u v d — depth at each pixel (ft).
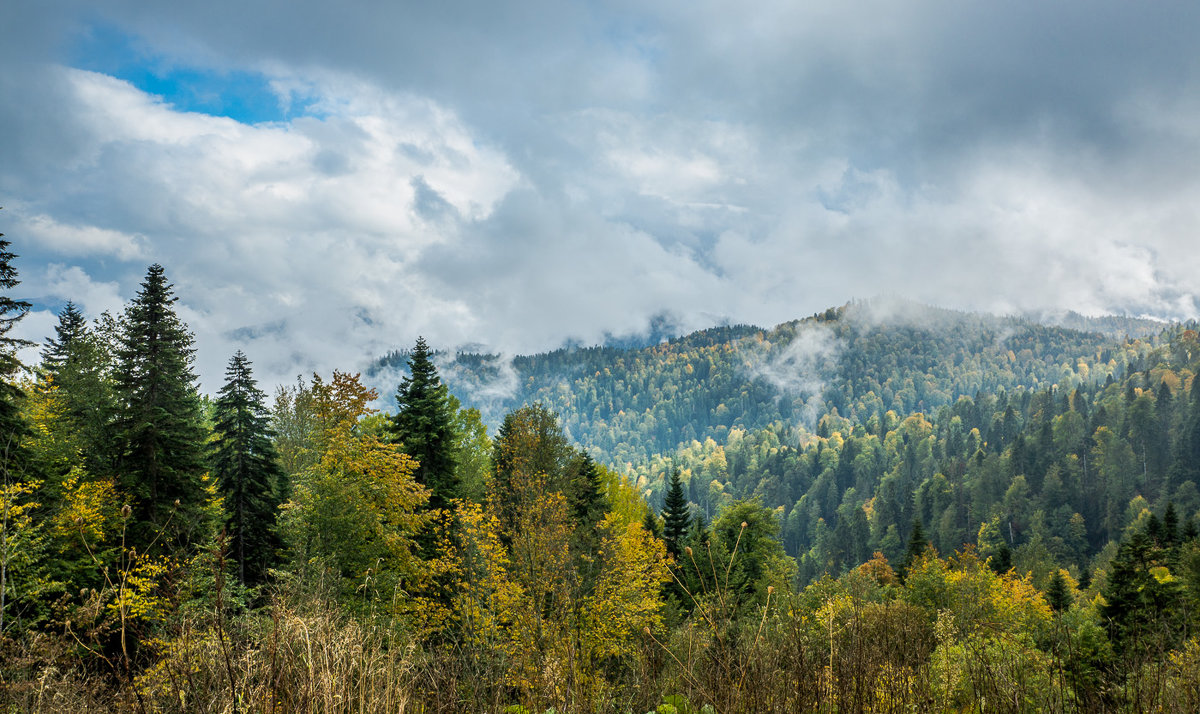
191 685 11.19
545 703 14.82
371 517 66.18
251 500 85.51
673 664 13.84
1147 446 425.28
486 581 56.80
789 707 11.32
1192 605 55.88
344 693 11.24
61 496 62.39
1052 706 11.87
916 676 12.60
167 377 73.72
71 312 111.75
